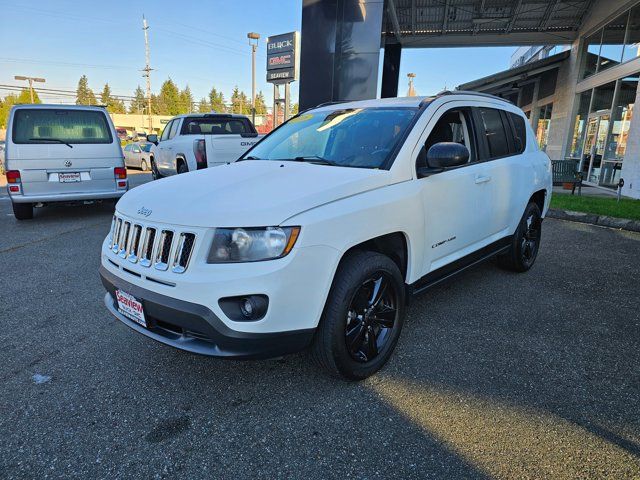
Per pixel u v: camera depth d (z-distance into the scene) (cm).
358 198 262
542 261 540
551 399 260
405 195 288
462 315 379
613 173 1195
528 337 339
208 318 222
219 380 280
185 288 227
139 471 206
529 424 238
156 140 1169
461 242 359
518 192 434
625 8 1158
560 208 851
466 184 350
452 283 459
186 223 234
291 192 248
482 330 351
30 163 730
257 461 213
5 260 541
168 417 245
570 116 1545
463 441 225
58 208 941
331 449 221
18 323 362
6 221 796
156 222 246
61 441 226
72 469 207
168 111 11119
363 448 221
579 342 331
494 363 301
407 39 1755
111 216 845
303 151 349
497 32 1630
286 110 1234
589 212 808
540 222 509
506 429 234
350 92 977
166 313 235
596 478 201
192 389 271
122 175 800
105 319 371
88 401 258
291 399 261
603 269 508
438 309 392
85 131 772
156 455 216
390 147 307
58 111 750
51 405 254
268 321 227
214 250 227
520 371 291
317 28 967
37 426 237
